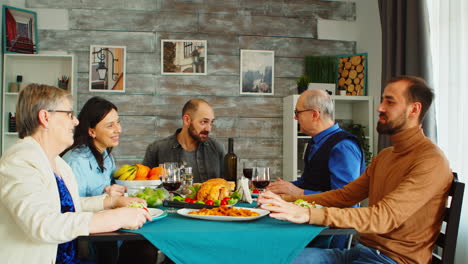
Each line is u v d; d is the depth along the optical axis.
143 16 4.40
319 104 2.47
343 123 4.71
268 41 4.59
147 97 4.39
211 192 1.98
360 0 4.66
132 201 1.79
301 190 2.24
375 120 4.37
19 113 1.47
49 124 1.47
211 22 4.50
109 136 2.21
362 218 1.53
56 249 1.40
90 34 4.32
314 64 4.57
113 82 4.34
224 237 1.42
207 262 1.41
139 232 1.39
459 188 1.61
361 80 4.50
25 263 1.35
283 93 4.60
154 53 4.41
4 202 1.33
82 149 2.17
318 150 2.45
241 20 4.55
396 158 1.78
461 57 2.94
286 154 4.48
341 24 4.71
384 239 1.70
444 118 3.12
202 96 4.46
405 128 1.74
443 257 1.63
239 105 4.52
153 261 2.11
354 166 2.31
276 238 1.44
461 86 2.93
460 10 2.95
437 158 1.63
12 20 4.04
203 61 4.46
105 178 2.27
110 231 1.40
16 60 4.16
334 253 1.80
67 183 1.69
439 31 3.18
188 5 4.47
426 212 1.64
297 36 4.64
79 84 4.29
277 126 4.58
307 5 4.67
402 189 1.59
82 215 1.37
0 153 3.98
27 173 1.35
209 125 3.02
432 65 3.26
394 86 1.77
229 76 4.52
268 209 1.54
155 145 3.12
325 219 1.52
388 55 3.63
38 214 1.30
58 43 4.27
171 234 1.39
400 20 3.47
